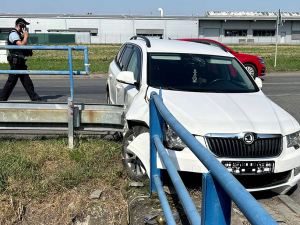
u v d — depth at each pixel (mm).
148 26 67125
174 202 3582
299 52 35469
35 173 4203
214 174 1662
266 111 4152
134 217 3398
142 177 4141
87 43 61375
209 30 72688
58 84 12500
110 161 4680
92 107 5363
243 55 14258
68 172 4215
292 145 3865
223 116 3854
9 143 5152
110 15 72562
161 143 3264
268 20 72562
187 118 3766
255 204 1321
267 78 15422
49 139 5422
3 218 3521
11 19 63875
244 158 3600
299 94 11039
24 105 5246
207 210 1752
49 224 3578
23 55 7766
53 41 60031
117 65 6746
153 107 3465
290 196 4250
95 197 3891
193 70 5031
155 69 4922
